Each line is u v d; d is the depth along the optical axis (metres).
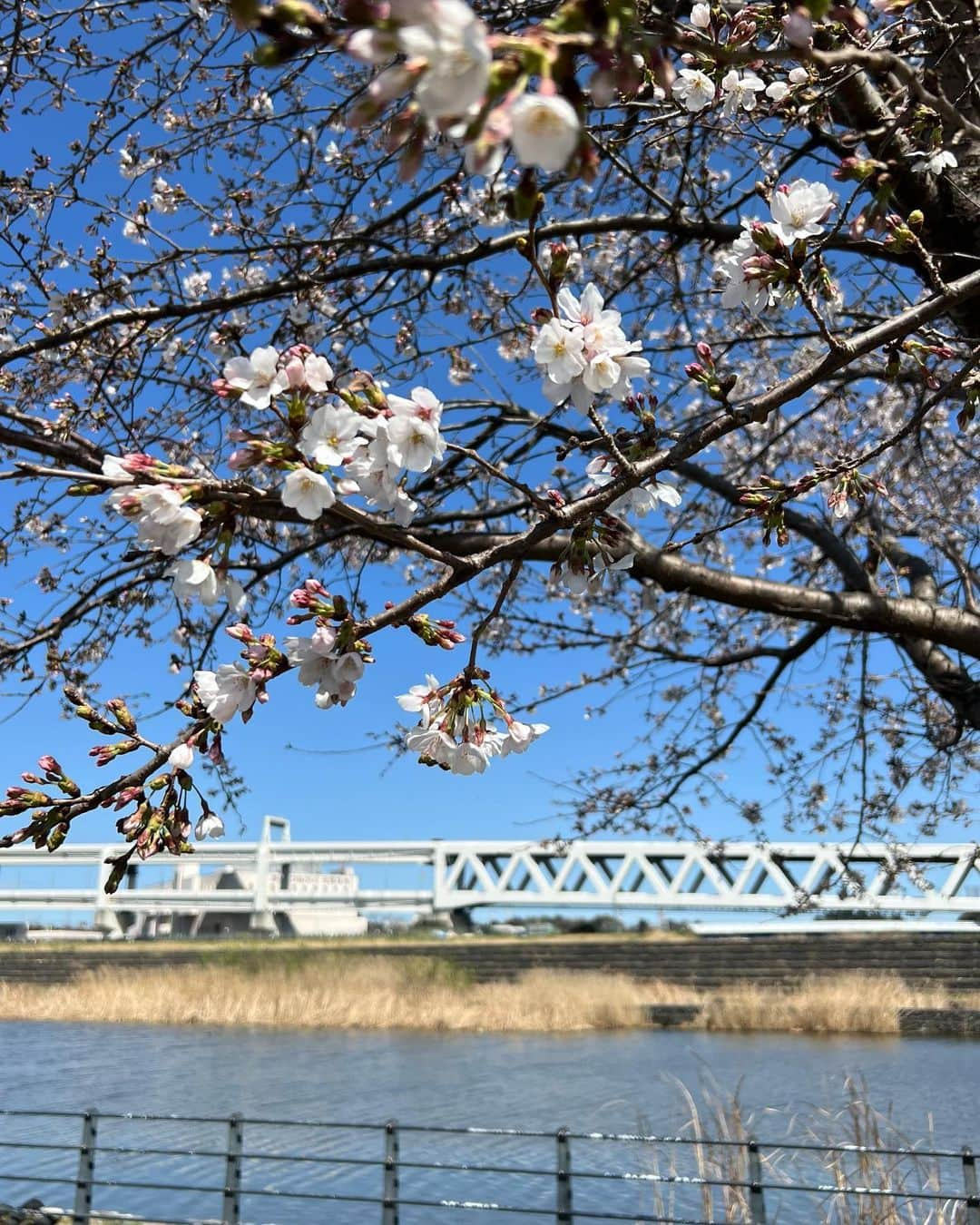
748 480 7.53
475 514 5.74
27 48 5.41
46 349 5.34
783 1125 8.13
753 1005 17.09
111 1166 7.46
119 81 5.57
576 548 2.15
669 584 5.19
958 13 3.32
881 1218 4.63
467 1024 17.70
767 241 2.12
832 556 6.11
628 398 2.24
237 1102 9.88
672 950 21.53
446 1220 6.02
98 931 34.34
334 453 1.66
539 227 5.27
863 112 4.00
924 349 2.57
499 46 0.98
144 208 5.47
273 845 33.09
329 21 1.13
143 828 1.79
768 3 2.72
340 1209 6.33
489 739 1.96
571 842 7.37
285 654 1.78
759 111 3.63
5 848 1.76
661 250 6.92
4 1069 12.40
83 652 6.07
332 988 20.03
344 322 6.00
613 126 3.83
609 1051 13.77
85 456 3.88
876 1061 12.20
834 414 8.38
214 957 23.33
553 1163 7.34
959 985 18.62
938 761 7.03
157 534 1.61
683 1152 7.33
